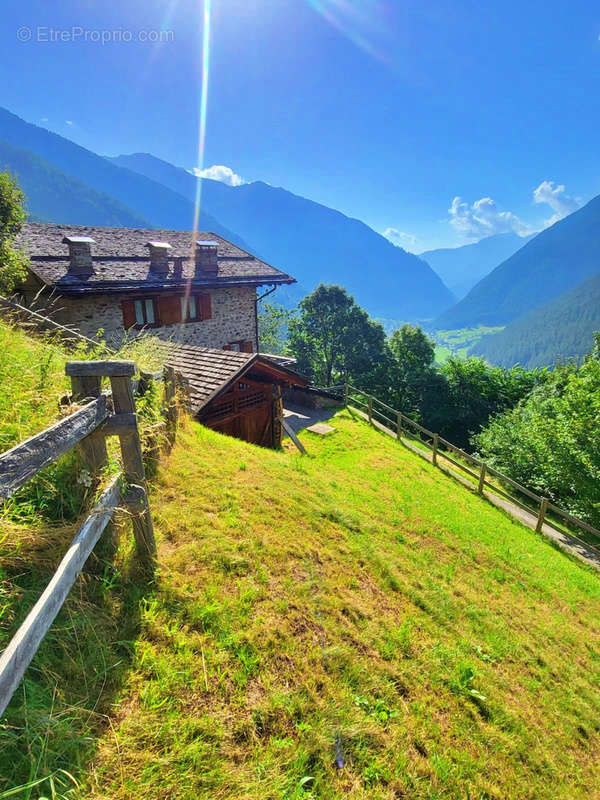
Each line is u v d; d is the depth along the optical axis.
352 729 2.51
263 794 1.95
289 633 3.04
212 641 2.67
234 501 4.59
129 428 2.59
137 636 2.46
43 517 2.42
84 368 2.37
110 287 12.28
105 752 1.83
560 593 6.69
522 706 3.58
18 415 2.65
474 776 2.65
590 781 3.14
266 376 10.24
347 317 33.12
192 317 15.53
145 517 2.86
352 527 5.38
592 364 16.25
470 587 5.48
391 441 13.52
